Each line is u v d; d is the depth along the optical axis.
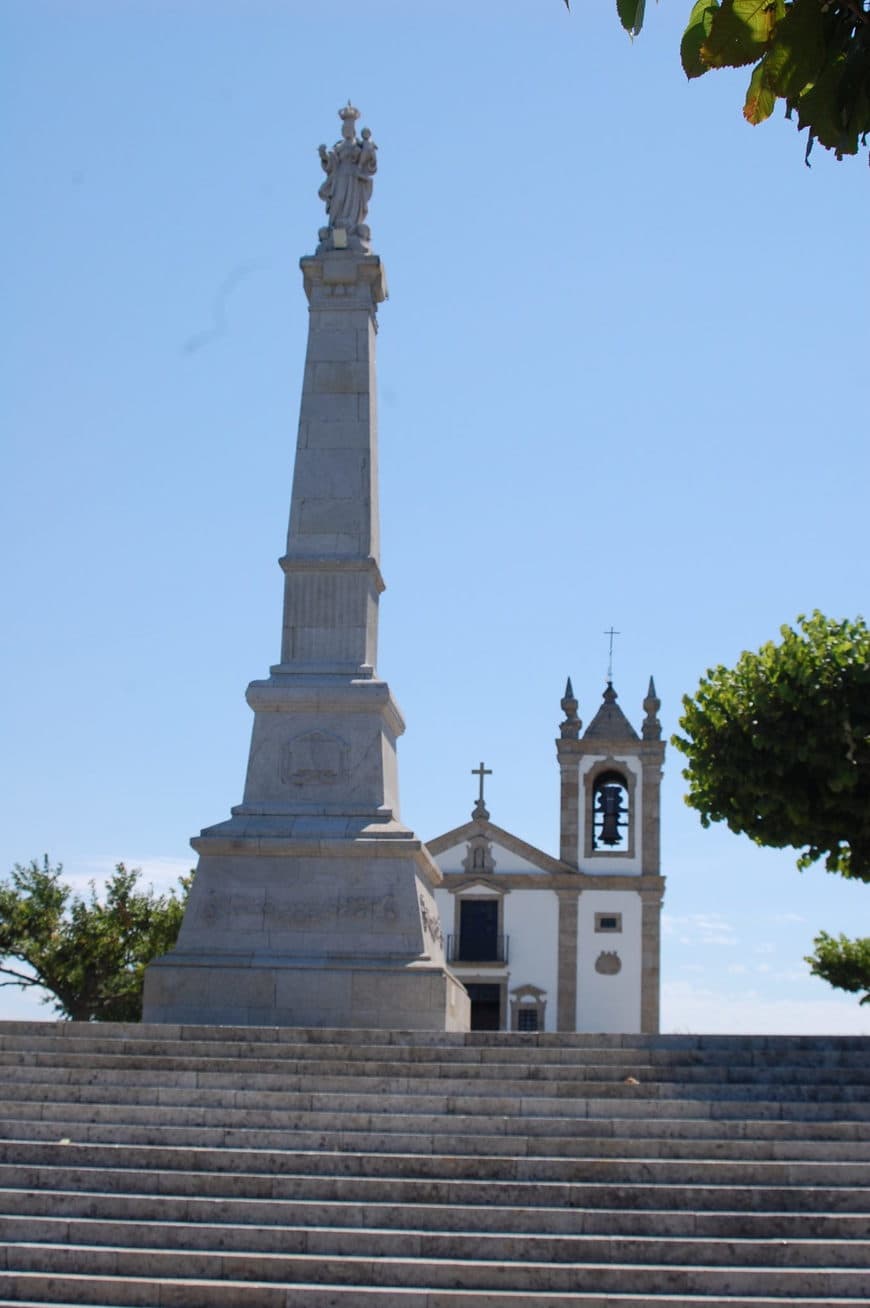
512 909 68.56
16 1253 14.23
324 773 26.89
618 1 6.04
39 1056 19.47
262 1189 15.55
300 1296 13.54
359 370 28.77
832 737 32.19
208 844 26.02
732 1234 14.75
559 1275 13.86
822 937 57.84
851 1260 14.22
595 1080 19.02
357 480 28.30
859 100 6.18
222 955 25.42
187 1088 18.48
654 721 70.44
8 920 50.69
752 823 34.00
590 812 69.94
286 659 27.70
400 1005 24.86
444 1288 13.85
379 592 29.20
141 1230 14.59
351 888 25.81
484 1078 18.98
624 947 68.00
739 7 6.11
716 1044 20.34
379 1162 16.02
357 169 29.94
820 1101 18.14
